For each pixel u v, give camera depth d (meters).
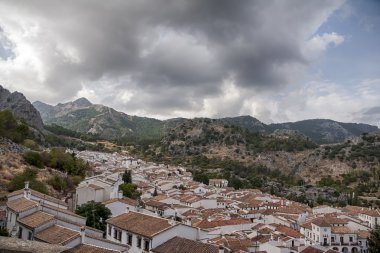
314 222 113.50
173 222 50.00
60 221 46.31
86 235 41.47
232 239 78.25
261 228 99.62
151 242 45.88
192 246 44.28
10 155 120.25
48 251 23.67
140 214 55.41
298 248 76.94
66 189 111.19
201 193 173.62
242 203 148.62
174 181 192.62
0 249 23.17
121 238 50.84
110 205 70.50
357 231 117.69
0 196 80.00
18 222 46.91
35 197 61.69
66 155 142.25
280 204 154.88
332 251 74.44
